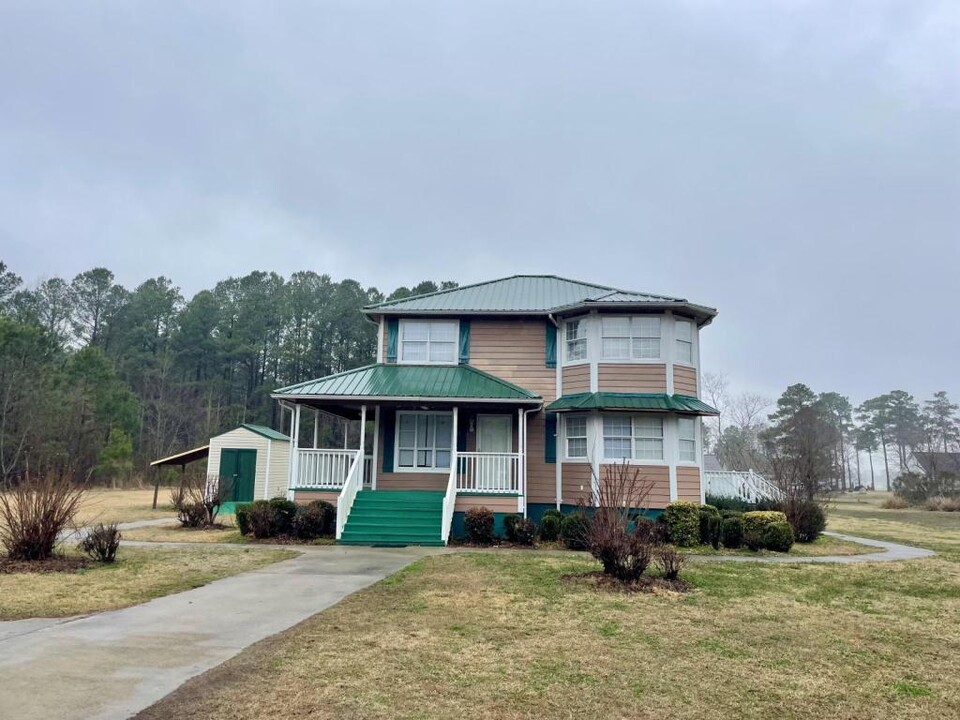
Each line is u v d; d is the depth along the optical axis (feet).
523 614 26.86
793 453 114.01
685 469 58.85
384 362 66.64
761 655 21.94
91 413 139.44
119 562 39.01
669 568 34.65
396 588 31.86
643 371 60.18
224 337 209.56
